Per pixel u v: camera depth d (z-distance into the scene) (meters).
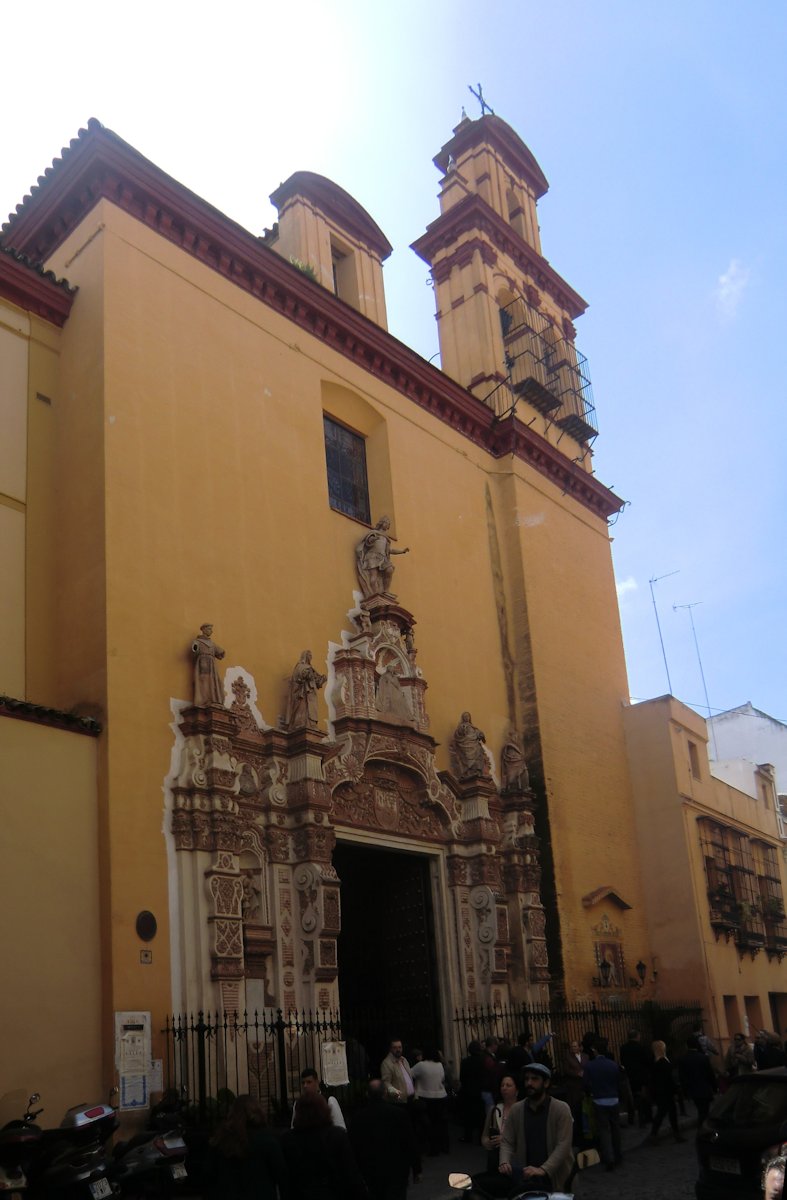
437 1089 15.87
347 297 25.95
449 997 19.69
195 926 14.84
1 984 12.63
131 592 15.78
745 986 28.92
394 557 21.91
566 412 30.16
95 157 17.70
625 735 28.39
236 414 18.92
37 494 16.62
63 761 14.20
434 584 23.00
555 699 25.23
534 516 26.91
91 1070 13.26
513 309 30.78
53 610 16.19
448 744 21.84
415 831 19.98
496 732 23.52
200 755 15.77
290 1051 15.49
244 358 19.55
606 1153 14.87
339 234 26.03
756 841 32.94
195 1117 13.20
